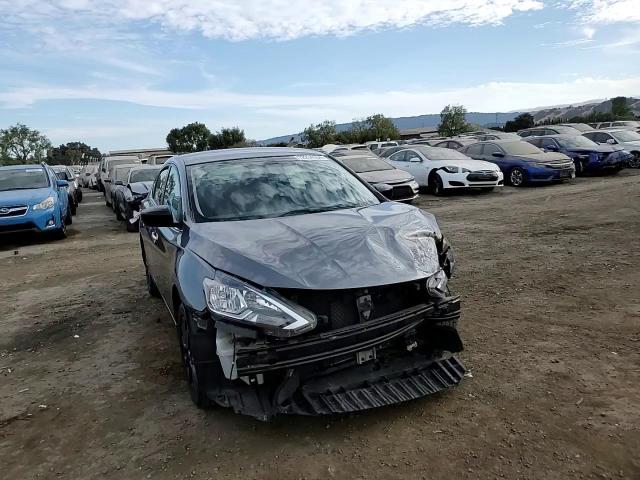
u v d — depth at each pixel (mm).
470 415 3289
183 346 3801
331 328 3119
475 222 10477
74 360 4699
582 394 3449
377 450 3010
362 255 3268
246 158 4828
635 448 2859
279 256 3215
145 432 3404
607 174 19359
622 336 4293
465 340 4422
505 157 17719
